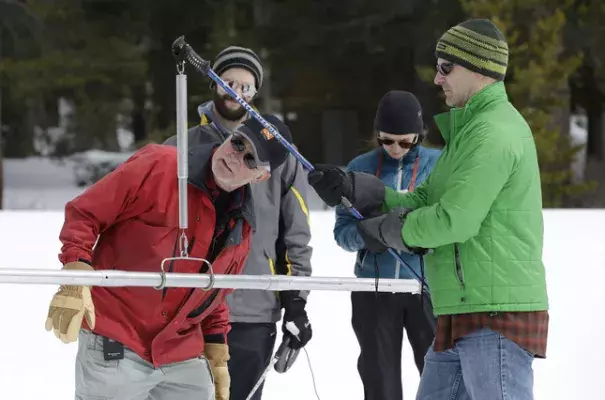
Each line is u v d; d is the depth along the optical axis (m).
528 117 54.47
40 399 12.34
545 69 54.66
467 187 8.23
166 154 7.67
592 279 17.88
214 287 7.40
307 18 65.44
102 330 7.61
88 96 70.88
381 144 11.55
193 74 60.84
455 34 8.77
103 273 6.98
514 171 8.41
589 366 13.76
